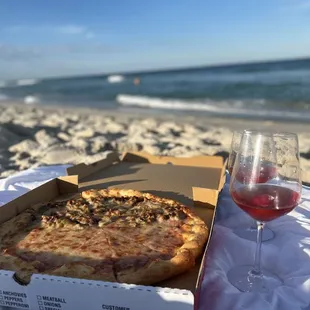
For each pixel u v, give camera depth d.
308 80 8.27
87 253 0.43
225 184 0.67
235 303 0.36
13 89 14.95
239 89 7.73
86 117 3.86
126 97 7.82
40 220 0.52
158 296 0.31
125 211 0.55
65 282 0.33
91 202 0.58
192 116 4.27
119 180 0.74
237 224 0.53
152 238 0.46
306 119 3.70
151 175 0.76
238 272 0.41
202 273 0.36
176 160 0.85
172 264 0.38
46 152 1.53
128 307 0.32
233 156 0.60
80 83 18.38
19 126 2.15
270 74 11.59
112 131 2.41
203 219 0.55
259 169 0.41
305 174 1.17
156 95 8.03
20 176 0.77
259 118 3.90
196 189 0.59
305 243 0.46
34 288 0.34
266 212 0.39
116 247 0.44
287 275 0.41
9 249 0.44
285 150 0.42
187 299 0.31
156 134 2.35
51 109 5.59
